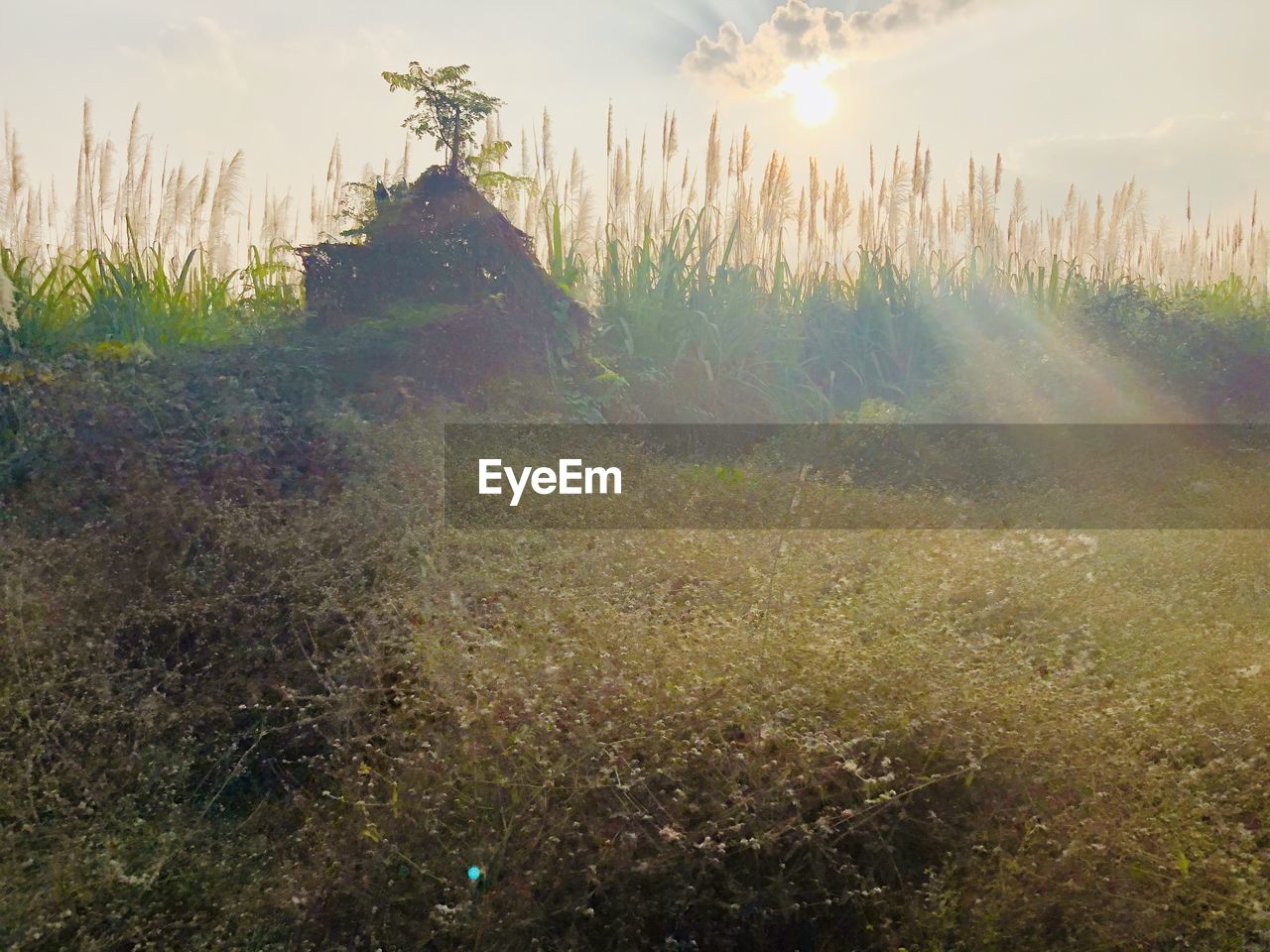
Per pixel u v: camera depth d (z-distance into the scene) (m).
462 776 2.69
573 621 3.47
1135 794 2.58
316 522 4.18
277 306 7.97
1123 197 11.57
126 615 3.50
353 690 3.06
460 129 7.21
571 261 9.19
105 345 6.10
